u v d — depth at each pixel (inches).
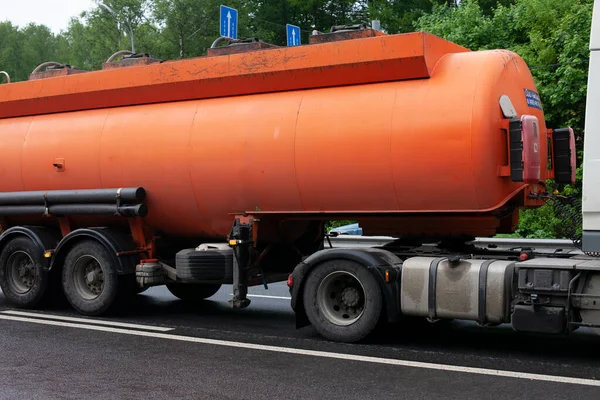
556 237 636.7
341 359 274.1
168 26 1560.0
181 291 442.0
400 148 297.4
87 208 384.5
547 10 924.6
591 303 257.0
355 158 307.1
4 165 423.8
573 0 937.5
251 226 340.8
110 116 390.3
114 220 398.0
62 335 327.6
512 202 312.2
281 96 335.9
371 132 303.7
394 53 303.4
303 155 319.9
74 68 438.3
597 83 257.1
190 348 297.9
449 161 288.8
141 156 370.9
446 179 290.7
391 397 222.2
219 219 357.7
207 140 349.4
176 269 359.3
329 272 306.3
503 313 274.7
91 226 408.8
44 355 286.2
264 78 338.6
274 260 379.6
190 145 354.6
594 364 263.6
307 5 1581.0
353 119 309.1
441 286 285.9
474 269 280.4
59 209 395.2
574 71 796.6
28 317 379.6
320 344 303.0
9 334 330.6
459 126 287.4
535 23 942.4
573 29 853.2
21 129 423.5
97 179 388.2
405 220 321.4
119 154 378.6
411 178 297.3
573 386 231.8
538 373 249.3
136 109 383.6
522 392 225.3
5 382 245.6
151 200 372.8
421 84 301.7
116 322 364.2
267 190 334.0
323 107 319.3
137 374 255.0
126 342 311.1
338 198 316.5
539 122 327.6
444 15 1058.7
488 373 249.6
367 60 309.9
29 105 422.9
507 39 971.3
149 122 372.5
